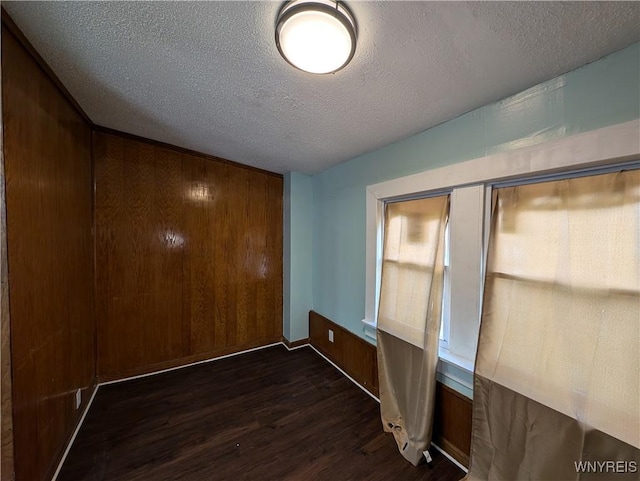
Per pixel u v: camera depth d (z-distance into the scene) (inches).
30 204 49.4
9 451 39.9
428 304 66.2
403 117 64.4
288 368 105.7
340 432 71.8
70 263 68.2
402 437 68.1
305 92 56.8
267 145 90.5
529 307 49.6
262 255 123.9
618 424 39.1
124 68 52.3
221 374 100.7
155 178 97.8
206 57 47.5
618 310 40.1
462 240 61.5
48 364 55.7
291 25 36.3
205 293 110.1
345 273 102.9
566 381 44.3
